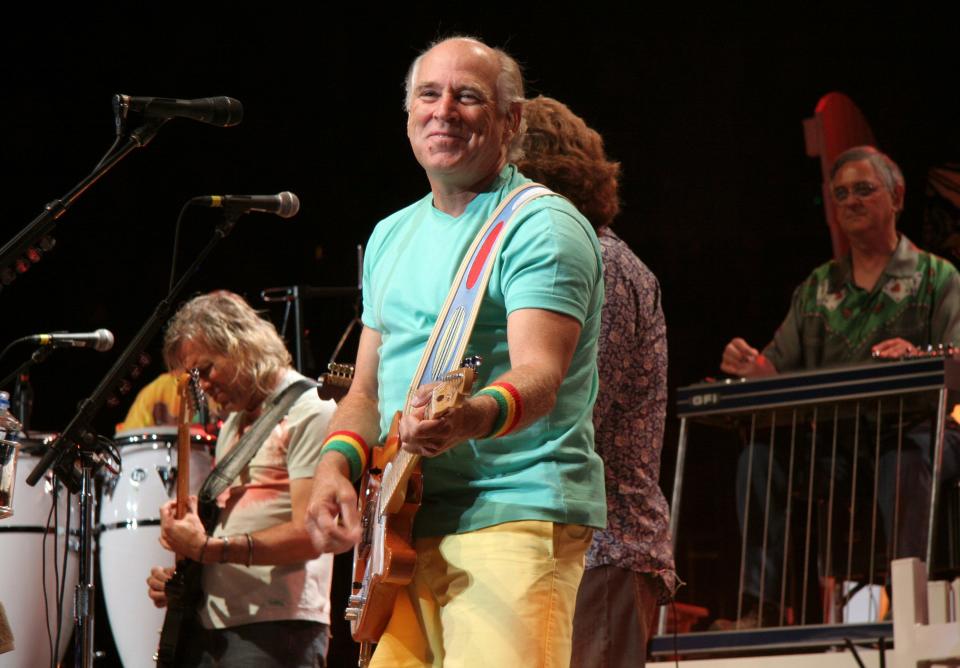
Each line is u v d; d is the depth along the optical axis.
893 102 9.54
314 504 2.84
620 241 3.82
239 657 4.50
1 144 9.56
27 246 3.68
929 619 3.84
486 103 2.92
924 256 6.48
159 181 9.94
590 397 2.86
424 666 2.73
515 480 2.70
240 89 10.08
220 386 4.85
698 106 10.17
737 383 5.21
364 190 10.19
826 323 6.64
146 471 5.60
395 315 2.97
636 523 3.58
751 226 10.01
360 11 10.18
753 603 5.36
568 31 10.28
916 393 4.89
